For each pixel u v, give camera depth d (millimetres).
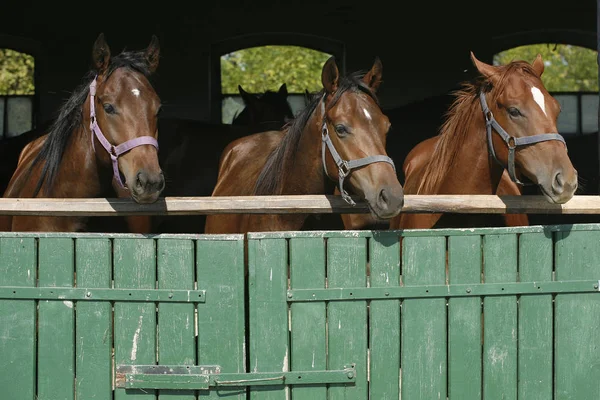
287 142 6348
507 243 5055
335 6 14195
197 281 4953
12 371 5039
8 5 13922
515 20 14195
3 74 20562
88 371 5004
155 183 5332
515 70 5875
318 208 5344
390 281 5016
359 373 5023
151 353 4984
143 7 14109
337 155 5648
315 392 5031
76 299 4984
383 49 14219
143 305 4973
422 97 14266
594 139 12055
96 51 5895
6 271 4996
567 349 5113
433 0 14141
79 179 6281
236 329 4953
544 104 5648
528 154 5613
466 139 6309
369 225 7750
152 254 4961
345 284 5000
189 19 14180
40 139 8195
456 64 14219
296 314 4984
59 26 14047
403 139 10562
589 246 5102
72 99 6316
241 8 14195
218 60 14539
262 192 6609
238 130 10969
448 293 5023
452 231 5023
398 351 5035
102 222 6461
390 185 5320
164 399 5020
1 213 5207
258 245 4957
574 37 14492
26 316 5016
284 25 14234
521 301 5082
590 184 11719
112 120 5695
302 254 4973
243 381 4953
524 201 5391
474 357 5066
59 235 4969
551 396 5121
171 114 14289
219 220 7207
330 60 5824
